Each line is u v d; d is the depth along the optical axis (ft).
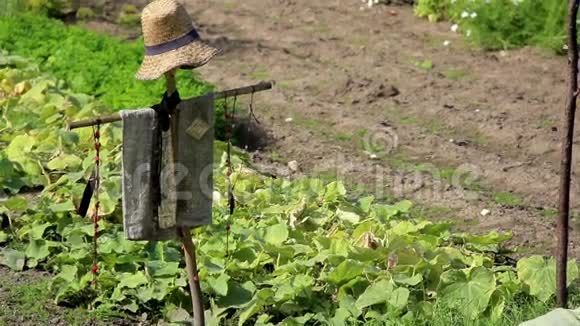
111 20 77.41
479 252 38.40
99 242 36.27
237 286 33.12
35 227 37.50
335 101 60.23
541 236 41.50
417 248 34.47
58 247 36.88
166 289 33.24
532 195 47.21
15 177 43.39
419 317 31.73
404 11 80.84
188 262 29.96
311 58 68.69
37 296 33.71
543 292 33.19
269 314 32.86
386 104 59.72
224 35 74.08
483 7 71.10
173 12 28.17
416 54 69.67
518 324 31.01
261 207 40.32
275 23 77.71
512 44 70.64
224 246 35.47
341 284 33.35
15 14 67.21
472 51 70.33
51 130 46.62
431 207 44.86
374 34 74.64
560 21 69.26
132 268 34.99
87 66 56.18
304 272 34.27
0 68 56.03
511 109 59.06
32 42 60.13
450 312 31.89
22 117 48.83
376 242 35.37
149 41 28.35
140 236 29.25
